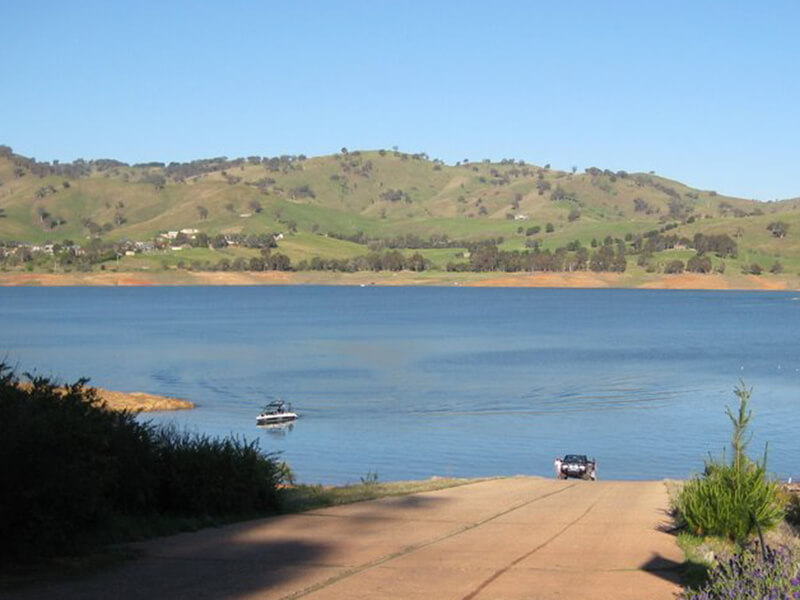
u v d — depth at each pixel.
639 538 12.99
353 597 9.17
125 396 52.94
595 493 20.25
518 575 10.29
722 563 8.24
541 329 119.62
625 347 94.31
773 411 50.78
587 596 9.27
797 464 35.66
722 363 78.56
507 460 37.47
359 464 36.22
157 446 14.99
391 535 13.16
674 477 33.62
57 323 126.06
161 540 12.52
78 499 11.38
